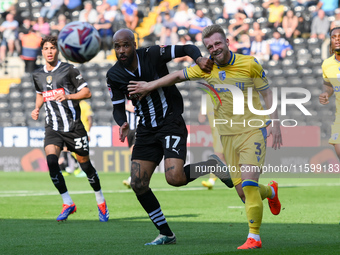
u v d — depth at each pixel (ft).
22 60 177.27
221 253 35.04
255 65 39.50
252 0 169.48
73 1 176.35
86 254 36.22
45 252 37.17
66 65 58.75
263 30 164.04
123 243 41.19
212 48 38.73
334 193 85.25
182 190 92.27
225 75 39.86
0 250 38.14
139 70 42.04
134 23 168.25
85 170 56.34
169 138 41.45
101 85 161.07
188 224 52.44
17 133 142.82
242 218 56.90
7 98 164.35
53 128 58.03
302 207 66.39
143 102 41.86
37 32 169.89
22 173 134.00
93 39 48.24
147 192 41.01
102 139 137.59
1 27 178.29
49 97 58.39
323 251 35.42
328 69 58.95
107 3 169.89
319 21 161.38
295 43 161.48
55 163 56.18
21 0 183.52
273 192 48.08
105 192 88.53
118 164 136.56
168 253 36.06
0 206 69.62
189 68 40.52
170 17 169.07
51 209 66.49
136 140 42.70
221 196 81.76
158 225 40.45
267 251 35.58
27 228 50.49
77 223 54.19
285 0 169.27
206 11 173.68
